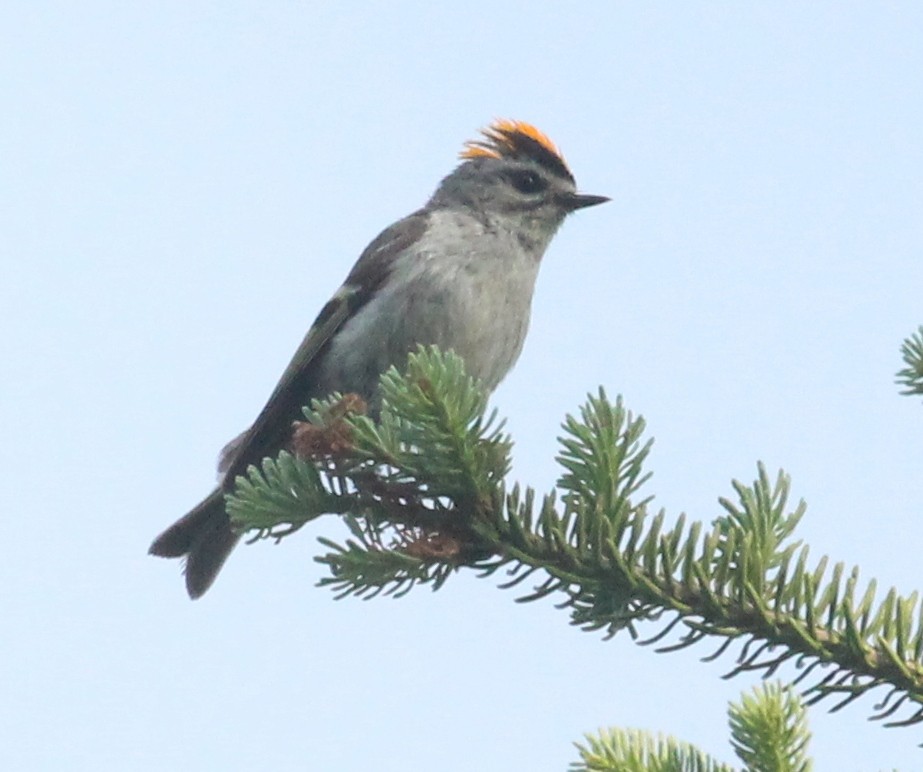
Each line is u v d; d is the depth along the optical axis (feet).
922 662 20.42
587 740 19.49
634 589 22.25
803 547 21.12
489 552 24.61
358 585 24.40
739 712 19.45
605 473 22.57
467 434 23.86
